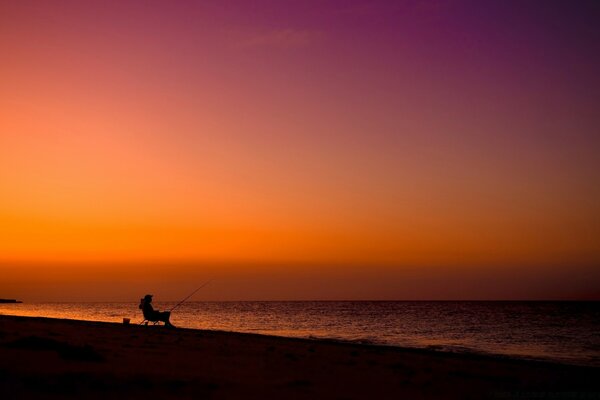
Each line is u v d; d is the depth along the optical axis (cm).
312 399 743
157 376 844
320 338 2998
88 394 672
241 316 7031
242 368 1039
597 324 5297
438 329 4344
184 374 895
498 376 1152
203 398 700
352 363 1259
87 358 968
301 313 9088
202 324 4416
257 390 786
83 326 2153
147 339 1631
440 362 1410
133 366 948
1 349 1009
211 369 991
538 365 1448
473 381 1055
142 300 2530
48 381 724
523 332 3994
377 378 1022
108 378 780
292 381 901
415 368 1230
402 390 896
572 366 1451
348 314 8656
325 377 991
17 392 651
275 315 7762
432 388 939
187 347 1434
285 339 2062
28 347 1041
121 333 1855
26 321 2275
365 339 2967
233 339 1875
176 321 5000
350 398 778
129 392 702
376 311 10844
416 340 2997
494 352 2316
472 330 4203
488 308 14525
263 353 1375
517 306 17325
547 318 7200
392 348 1864
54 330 1753
